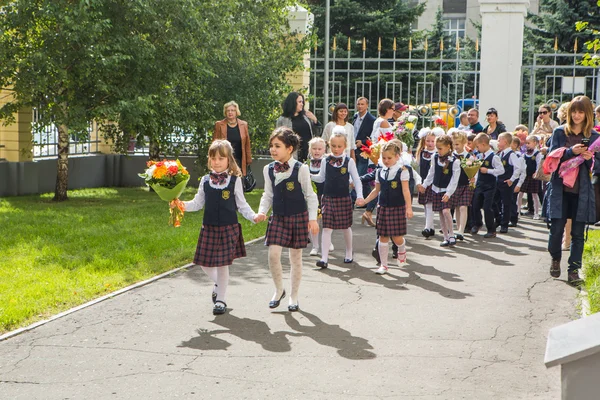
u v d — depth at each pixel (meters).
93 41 13.23
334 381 4.77
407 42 27.00
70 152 17.92
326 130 11.27
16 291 6.93
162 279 7.64
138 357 5.24
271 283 7.58
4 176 15.73
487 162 10.59
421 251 9.53
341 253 9.31
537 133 13.96
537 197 12.85
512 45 15.41
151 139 15.42
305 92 16.86
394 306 6.66
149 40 14.31
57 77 13.39
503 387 4.68
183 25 14.33
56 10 12.97
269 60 16.52
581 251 7.59
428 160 10.82
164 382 4.75
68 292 6.93
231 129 12.23
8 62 13.27
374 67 27.09
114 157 19.03
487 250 9.62
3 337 5.61
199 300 6.84
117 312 6.39
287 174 6.57
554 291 7.28
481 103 15.64
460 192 10.15
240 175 6.59
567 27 23.42
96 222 11.40
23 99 13.89
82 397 4.50
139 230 10.48
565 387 2.75
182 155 18.30
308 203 6.53
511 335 5.79
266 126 16.47
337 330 5.91
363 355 5.29
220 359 5.20
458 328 5.97
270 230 6.61
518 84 15.48
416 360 5.18
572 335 2.80
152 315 6.32
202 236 6.51
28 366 5.05
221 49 15.41
